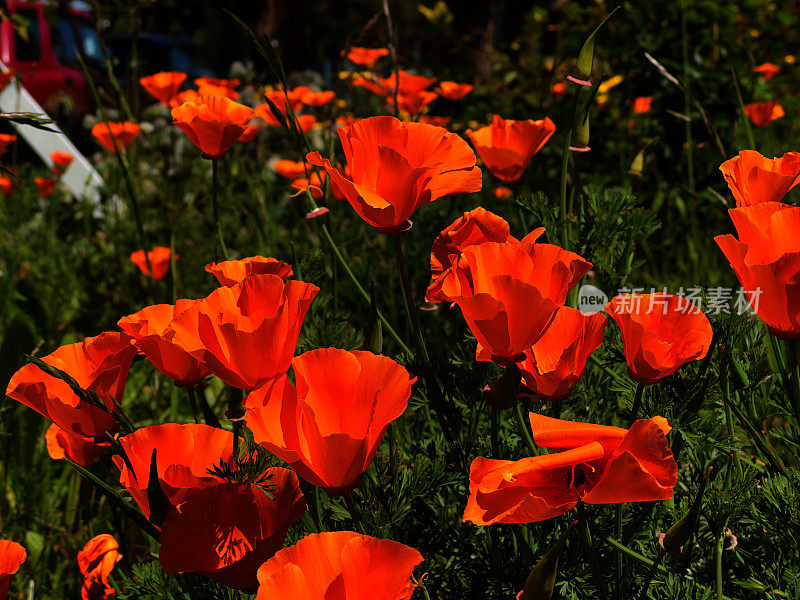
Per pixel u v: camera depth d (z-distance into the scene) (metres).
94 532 1.47
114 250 2.97
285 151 3.17
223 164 3.29
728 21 3.06
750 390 1.26
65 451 1.24
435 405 1.25
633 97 3.13
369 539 1.05
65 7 2.20
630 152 2.97
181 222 3.01
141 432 1.12
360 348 1.33
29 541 1.47
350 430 1.10
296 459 1.08
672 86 2.89
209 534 1.10
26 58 5.95
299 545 1.05
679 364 1.15
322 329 1.32
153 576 1.22
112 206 3.31
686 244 2.65
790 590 1.18
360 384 1.10
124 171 1.71
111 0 2.28
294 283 1.13
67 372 1.18
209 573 1.09
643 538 1.20
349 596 1.05
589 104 1.31
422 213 1.98
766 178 1.19
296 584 1.04
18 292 2.59
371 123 1.19
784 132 3.46
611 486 1.06
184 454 1.13
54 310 2.69
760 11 3.65
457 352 1.34
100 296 2.79
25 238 3.11
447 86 2.80
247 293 1.13
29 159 4.37
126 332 1.19
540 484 1.08
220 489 1.10
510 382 1.13
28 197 3.34
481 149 1.44
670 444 1.21
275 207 3.02
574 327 1.14
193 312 1.13
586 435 1.08
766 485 1.21
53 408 1.17
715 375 1.21
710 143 2.48
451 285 1.12
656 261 2.58
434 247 1.21
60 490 1.69
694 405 1.20
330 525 1.21
